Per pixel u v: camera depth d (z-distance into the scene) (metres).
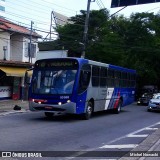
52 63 19.06
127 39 48.22
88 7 30.27
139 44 47.75
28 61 37.25
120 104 26.72
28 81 19.69
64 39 45.94
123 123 19.67
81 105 19.23
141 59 49.72
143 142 12.91
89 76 20.00
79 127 16.80
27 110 24.03
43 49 46.94
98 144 12.45
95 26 46.19
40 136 13.38
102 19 47.28
